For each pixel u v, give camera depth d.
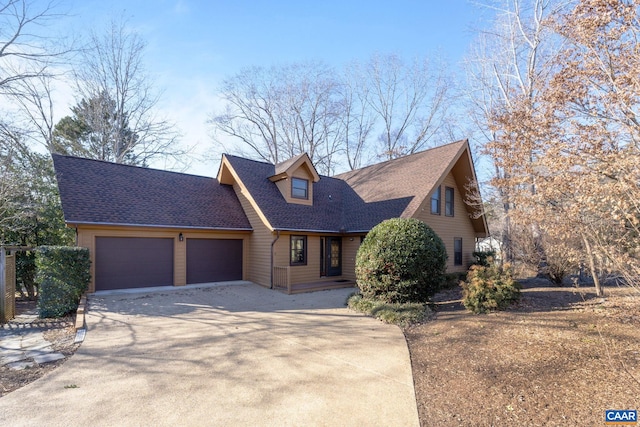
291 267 14.12
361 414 3.82
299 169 15.91
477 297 8.47
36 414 3.82
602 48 6.38
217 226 13.97
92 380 4.75
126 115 25.38
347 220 15.71
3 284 8.22
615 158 5.73
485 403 3.98
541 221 8.15
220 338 6.79
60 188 11.73
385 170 18.12
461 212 16.86
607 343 5.57
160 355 5.78
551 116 7.34
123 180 13.79
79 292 9.21
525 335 6.36
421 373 4.98
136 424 3.62
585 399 3.90
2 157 12.40
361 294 10.38
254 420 3.70
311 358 5.64
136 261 12.32
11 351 6.04
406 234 9.30
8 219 11.88
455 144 15.65
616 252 5.93
